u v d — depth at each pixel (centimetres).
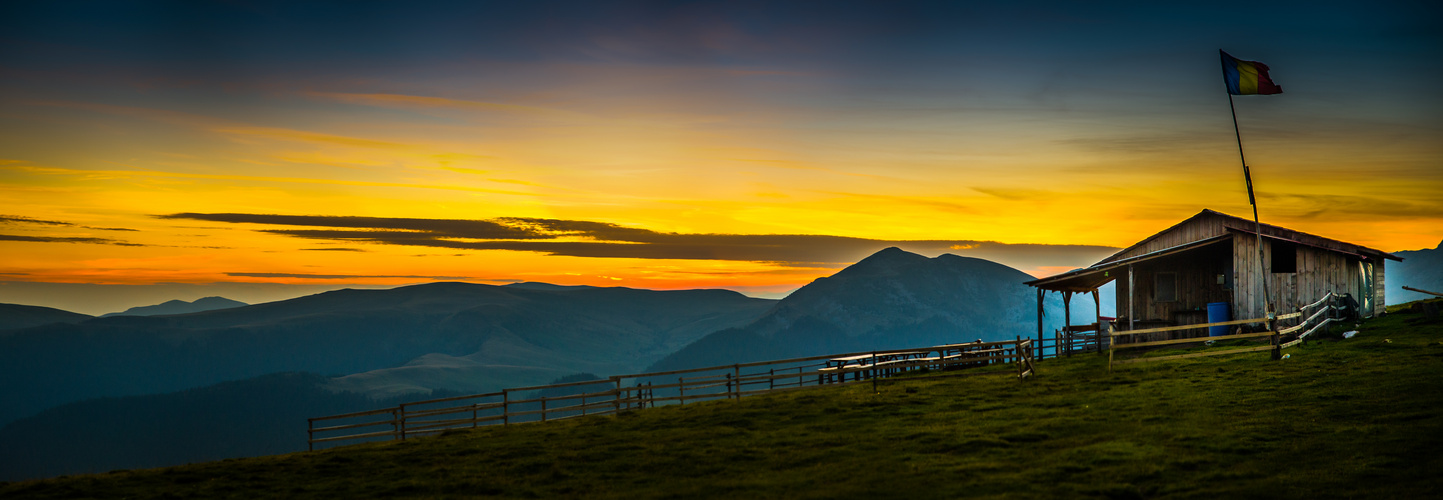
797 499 1667
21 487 2219
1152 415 2102
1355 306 3362
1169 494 1526
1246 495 1474
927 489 1667
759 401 2833
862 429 2262
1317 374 2353
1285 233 3634
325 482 2097
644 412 2853
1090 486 1598
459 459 2250
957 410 2409
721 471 1947
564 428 2634
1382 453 1622
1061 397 2445
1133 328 3731
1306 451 1691
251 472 2262
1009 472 1741
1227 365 2658
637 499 1753
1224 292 3594
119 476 2320
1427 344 2641
